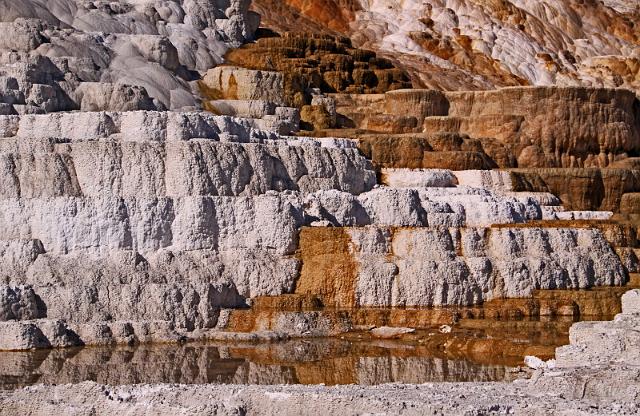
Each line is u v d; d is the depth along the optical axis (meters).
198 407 53.69
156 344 72.50
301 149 87.12
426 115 109.50
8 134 84.81
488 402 53.09
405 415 51.97
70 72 94.19
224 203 80.50
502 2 155.75
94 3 106.62
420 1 151.00
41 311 73.88
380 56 138.62
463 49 146.25
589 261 85.12
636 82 154.75
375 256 80.75
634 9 170.25
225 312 76.25
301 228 81.44
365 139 96.44
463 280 80.81
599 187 102.44
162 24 109.25
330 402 53.62
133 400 55.31
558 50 155.12
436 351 70.44
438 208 86.94
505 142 106.31
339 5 146.38
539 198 95.50
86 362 66.50
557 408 52.03
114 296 75.19
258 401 54.72
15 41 95.12
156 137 84.19
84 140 80.50
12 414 55.22
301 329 75.19
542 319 79.25
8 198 78.31
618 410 51.81
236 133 88.44
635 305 67.38
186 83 103.00
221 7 117.19
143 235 78.81
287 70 109.94
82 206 78.06
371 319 77.06
